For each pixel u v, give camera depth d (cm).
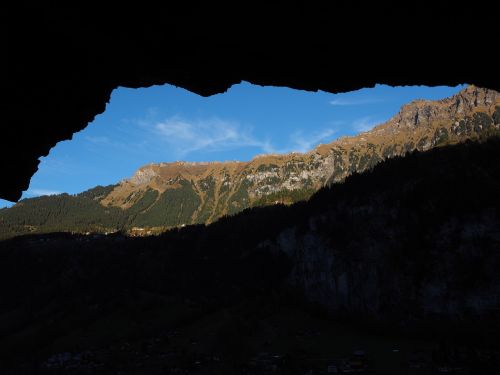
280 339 12438
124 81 1565
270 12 1212
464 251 13488
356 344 11538
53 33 1293
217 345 12119
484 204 13875
